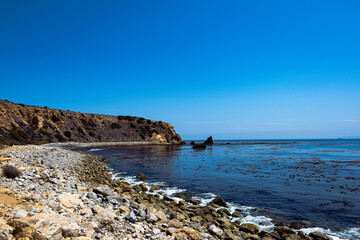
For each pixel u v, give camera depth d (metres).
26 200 7.20
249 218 12.16
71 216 6.58
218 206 13.97
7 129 54.47
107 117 117.94
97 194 10.57
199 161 38.38
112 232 6.62
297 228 10.85
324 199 15.52
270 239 9.40
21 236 4.63
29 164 16.19
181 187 19.08
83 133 90.06
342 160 39.66
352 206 14.04
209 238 7.99
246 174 25.23
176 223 8.59
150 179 22.38
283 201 15.12
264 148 84.94
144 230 7.42
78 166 24.83
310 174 25.17
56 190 9.73
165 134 124.88
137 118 129.62
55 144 65.25
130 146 85.88
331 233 10.37
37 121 72.44
